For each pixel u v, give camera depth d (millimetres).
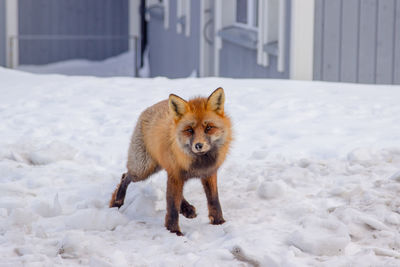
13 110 10539
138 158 5508
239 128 8875
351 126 8578
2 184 6242
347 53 12648
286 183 6195
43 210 5570
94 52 29297
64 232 4996
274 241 4520
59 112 10312
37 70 26781
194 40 19188
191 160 4875
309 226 4684
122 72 27469
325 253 4297
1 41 19594
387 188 5641
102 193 6309
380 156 6855
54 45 28281
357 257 4145
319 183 6141
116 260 4250
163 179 6723
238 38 14953
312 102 10273
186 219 5438
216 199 5207
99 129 9195
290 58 12680
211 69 17938
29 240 4734
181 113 4812
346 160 6938
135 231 5070
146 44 30156
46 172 7020
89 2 28641
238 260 4238
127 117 9859
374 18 12227
